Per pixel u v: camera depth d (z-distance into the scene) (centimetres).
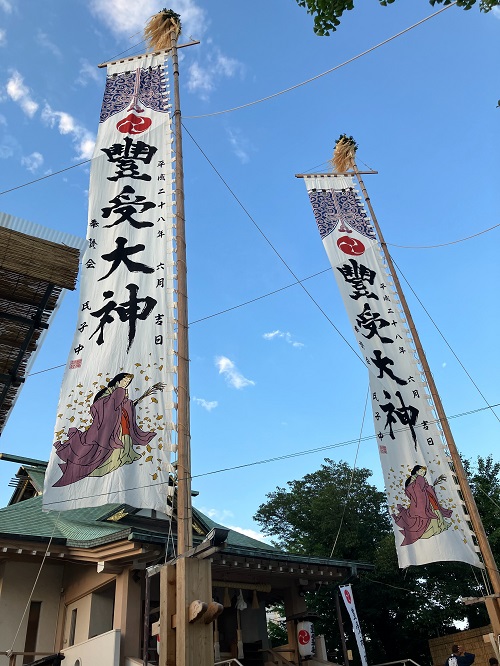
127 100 1143
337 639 2056
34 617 1346
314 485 2442
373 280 1432
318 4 700
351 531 2148
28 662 1275
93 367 823
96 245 945
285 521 2402
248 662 1440
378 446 1203
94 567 1289
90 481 731
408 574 1972
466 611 1955
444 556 1073
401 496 1154
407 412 1238
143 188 1009
